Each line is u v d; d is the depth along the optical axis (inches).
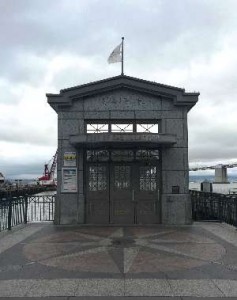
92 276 304.8
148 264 340.8
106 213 584.1
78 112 591.8
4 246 420.5
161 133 559.5
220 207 604.1
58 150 588.4
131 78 583.8
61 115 591.8
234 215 546.9
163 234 490.3
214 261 350.9
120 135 529.0
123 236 476.7
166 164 585.0
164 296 258.1
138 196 584.1
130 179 587.2
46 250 399.2
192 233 497.0
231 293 263.3
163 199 579.8
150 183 586.6
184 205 579.2
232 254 378.3
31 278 300.2
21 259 361.1
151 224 575.2
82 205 581.9
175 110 591.2
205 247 410.3
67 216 582.2
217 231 512.1
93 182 588.1
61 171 586.2
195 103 586.2
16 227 556.1
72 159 586.2
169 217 577.9
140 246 415.5
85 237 471.8
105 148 587.2
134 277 301.9
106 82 584.1
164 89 583.5
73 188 584.1
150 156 589.0
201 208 717.9
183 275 306.8
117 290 270.7
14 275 308.7
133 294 262.4
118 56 623.2
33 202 710.5
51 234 495.5
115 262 347.6
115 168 588.1
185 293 263.7
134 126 593.3
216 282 287.7
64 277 302.5
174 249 400.2
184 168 585.0
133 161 588.1
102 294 262.7
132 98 592.4
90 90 584.1
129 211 583.5
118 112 590.9
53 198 676.1
